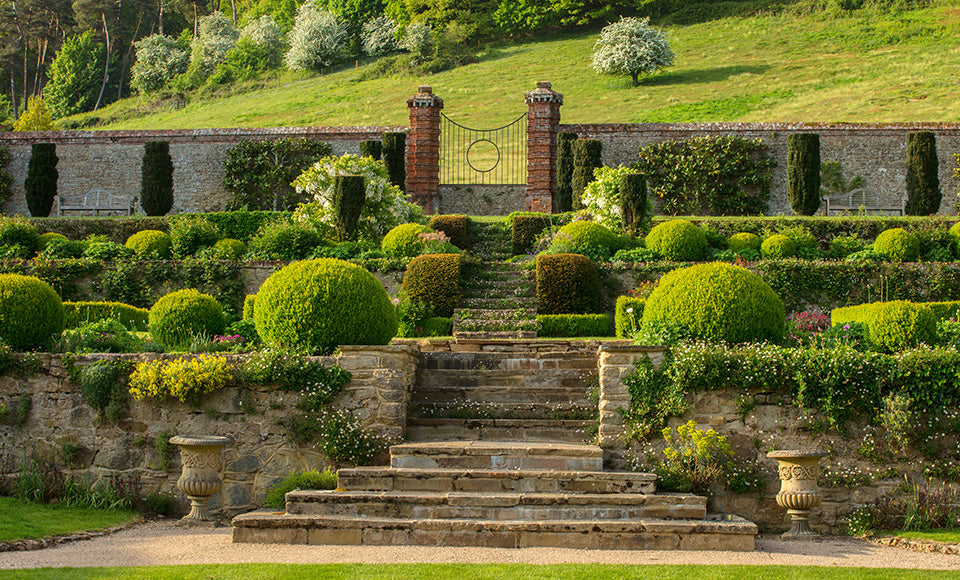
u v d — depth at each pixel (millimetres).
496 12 58062
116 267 16156
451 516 7230
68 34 64312
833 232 18547
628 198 18484
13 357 8930
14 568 5953
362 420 8562
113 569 5934
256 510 7602
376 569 5965
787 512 8055
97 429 8781
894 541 7379
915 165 21766
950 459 8117
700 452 7965
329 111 44188
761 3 58375
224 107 49250
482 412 9336
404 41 54656
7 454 8820
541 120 24078
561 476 7590
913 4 54656
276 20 68688
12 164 25359
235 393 8680
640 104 41156
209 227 17828
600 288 15695
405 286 14969
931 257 16766
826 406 8203
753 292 9398
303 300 9156
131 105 55781
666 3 59875
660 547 6914
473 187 24469
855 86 40031
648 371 8477
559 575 5805
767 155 23906
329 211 18469
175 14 70500
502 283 15734
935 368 8227
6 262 16234
